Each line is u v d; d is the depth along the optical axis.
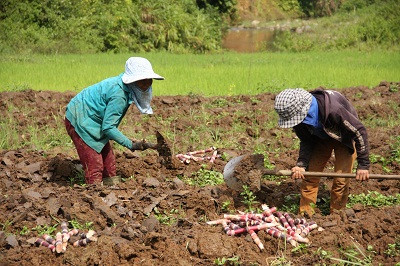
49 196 7.47
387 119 12.59
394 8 33.12
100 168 8.04
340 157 7.14
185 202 7.41
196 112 12.71
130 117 12.18
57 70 19.31
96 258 6.15
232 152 9.63
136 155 9.51
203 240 6.36
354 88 15.02
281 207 7.68
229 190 7.84
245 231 6.67
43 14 28.03
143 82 7.71
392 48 29.42
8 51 24.98
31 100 13.55
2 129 11.05
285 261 6.14
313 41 31.72
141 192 7.74
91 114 7.89
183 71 19.52
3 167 8.91
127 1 30.55
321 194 8.04
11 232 6.81
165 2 31.33
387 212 7.06
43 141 10.70
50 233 6.71
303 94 6.71
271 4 50.69
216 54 28.34
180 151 10.07
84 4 29.59
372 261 6.21
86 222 6.87
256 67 20.77
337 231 6.60
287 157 9.62
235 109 13.02
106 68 20.05
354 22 36.47
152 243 6.36
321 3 49.91
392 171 8.97
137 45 28.83
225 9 42.19
